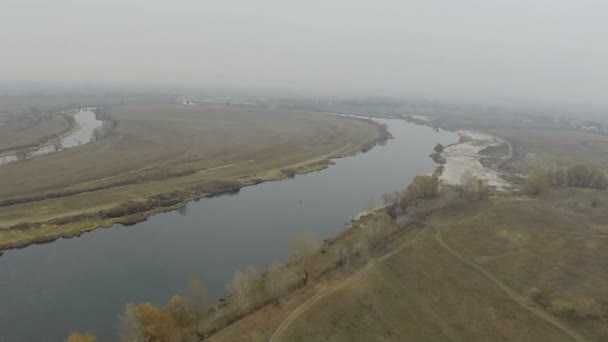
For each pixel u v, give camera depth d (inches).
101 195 4429.1
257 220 4052.7
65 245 3388.3
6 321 2372.0
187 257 3198.8
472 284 2780.5
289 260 2950.3
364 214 4190.5
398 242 3348.9
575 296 2630.4
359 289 2620.6
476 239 3440.0
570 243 3398.1
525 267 3014.3
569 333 2295.8
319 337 2201.0
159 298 2620.6
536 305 2559.1
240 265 3073.3
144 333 1875.0
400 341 2226.9
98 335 2242.9
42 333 2271.2
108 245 3403.1
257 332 2187.5
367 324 2337.6
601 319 2385.6
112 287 2743.6
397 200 4345.5
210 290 2701.8
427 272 2913.4
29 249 3299.7
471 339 2258.9
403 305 2534.5
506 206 4261.8
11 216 3757.4
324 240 3526.1
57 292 2679.6
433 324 2380.7
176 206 4357.8
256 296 2448.3
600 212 4153.5
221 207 4434.1
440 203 4232.3
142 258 3176.7
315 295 2541.8
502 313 2480.3
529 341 2237.9
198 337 2092.8
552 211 4136.3
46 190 4544.8
